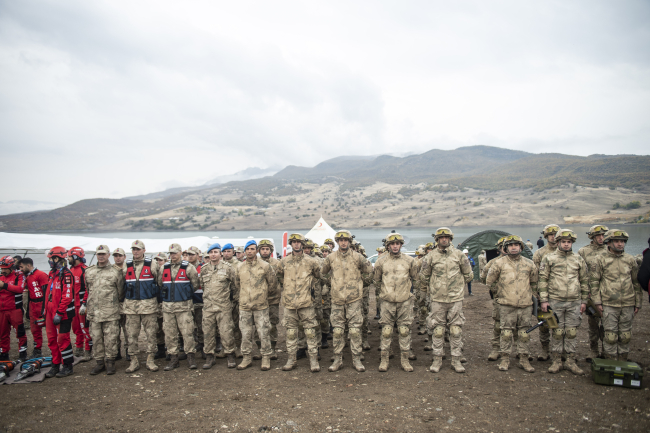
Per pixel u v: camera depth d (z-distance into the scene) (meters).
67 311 6.44
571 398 4.97
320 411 4.83
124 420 4.68
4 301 7.48
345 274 6.56
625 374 5.23
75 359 7.43
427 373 6.22
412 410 4.77
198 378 6.24
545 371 6.07
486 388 5.43
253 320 6.87
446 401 5.01
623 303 5.87
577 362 6.50
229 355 6.87
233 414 4.80
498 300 6.33
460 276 6.35
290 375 6.35
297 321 6.80
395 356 7.49
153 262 6.98
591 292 6.07
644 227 115.25
